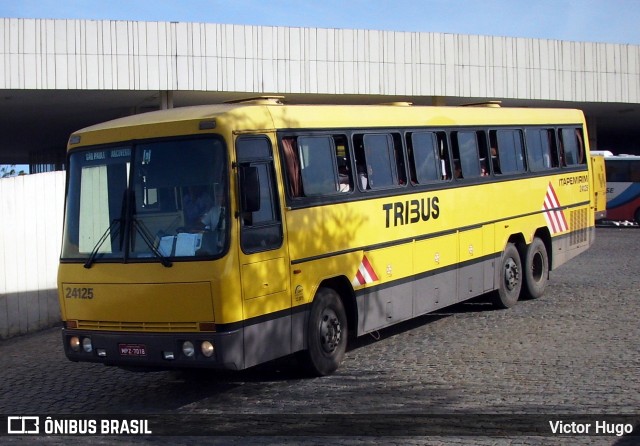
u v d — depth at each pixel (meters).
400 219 11.87
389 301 11.55
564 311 14.30
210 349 8.58
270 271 9.25
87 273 9.23
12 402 9.91
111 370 11.48
